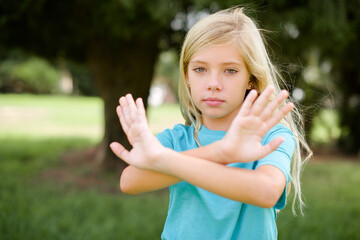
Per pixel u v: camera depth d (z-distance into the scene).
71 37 4.61
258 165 0.91
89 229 3.17
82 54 5.95
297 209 3.66
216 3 3.37
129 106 0.87
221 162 0.83
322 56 7.46
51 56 5.75
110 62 5.21
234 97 0.96
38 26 4.25
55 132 11.45
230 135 0.80
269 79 1.05
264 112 0.78
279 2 3.77
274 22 3.74
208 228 1.03
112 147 0.87
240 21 1.01
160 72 25.05
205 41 0.95
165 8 3.30
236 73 0.96
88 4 3.75
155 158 0.82
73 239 2.94
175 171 0.81
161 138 1.19
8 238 2.88
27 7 3.95
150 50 5.21
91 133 11.65
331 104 2.82
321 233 3.13
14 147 7.79
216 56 0.94
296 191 1.23
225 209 1.01
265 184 0.80
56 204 3.85
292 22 3.76
